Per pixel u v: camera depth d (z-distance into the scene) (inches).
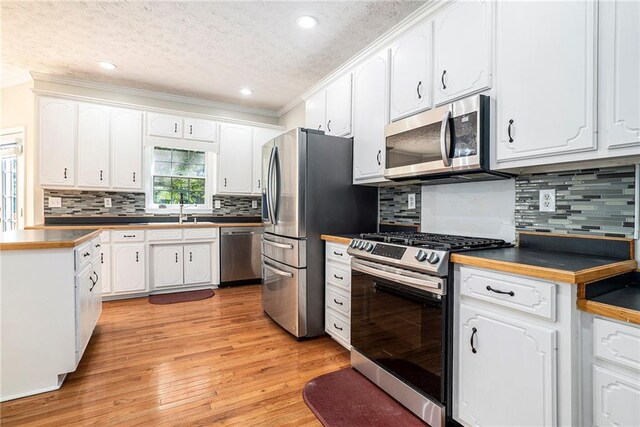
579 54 51.4
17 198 144.4
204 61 126.6
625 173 57.0
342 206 108.5
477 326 55.6
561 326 44.6
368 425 62.7
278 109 192.7
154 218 167.0
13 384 70.4
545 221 68.3
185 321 118.5
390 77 92.4
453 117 70.2
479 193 82.6
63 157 137.9
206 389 74.8
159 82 148.9
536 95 57.4
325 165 105.7
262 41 110.2
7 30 104.2
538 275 46.4
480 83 67.5
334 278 98.2
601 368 42.4
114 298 142.8
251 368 84.8
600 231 59.9
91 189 143.6
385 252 71.9
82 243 82.5
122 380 78.1
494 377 52.8
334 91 117.7
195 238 157.9
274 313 116.1
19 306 70.9
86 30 104.3
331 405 68.9
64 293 74.4
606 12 48.5
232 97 170.2
